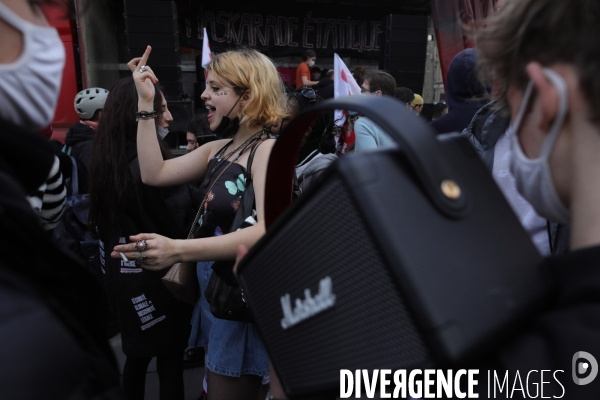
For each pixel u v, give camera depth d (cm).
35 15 58
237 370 150
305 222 52
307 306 52
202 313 174
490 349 43
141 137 170
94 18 635
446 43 460
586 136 47
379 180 45
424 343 41
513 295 45
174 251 132
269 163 72
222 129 163
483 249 46
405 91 406
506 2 55
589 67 45
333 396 56
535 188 55
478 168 54
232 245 136
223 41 930
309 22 965
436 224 45
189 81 950
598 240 46
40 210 142
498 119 146
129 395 200
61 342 46
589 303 43
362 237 45
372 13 988
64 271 58
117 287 186
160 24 658
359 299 46
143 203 181
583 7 46
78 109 302
